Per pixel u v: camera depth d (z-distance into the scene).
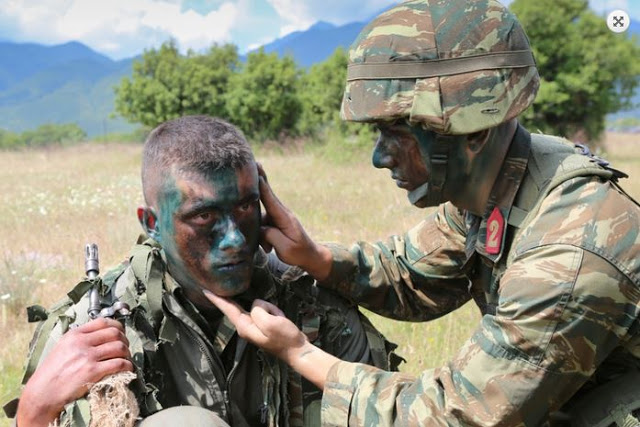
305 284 2.33
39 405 1.74
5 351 3.93
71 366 1.75
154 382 2.03
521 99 1.79
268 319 1.95
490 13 1.81
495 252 1.88
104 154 21.67
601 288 1.66
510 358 1.69
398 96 1.78
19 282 4.87
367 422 1.79
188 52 23.66
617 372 1.89
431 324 4.16
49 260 5.81
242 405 2.19
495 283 1.95
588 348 1.69
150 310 2.03
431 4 1.82
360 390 1.82
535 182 1.82
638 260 1.69
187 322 2.05
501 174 1.85
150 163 1.97
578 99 19.25
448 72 1.76
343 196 9.58
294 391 2.19
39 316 2.08
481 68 1.76
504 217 1.85
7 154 22.17
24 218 8.06
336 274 2.29
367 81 1.81
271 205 2.16
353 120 1.85
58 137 41.97
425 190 1.91
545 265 1.68
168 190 1.91
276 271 2.36
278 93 21.61
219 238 1.95
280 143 21.12
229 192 1.91
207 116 2.05
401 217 7.61
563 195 1.75
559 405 1.76
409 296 2.46
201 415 1.81
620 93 19.73
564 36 18.86
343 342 2.33
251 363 2.18
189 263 1.97
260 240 2.21
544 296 1.66
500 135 1.84
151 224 2.05
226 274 1.97
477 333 1.77
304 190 10.37
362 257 2.40
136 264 2.08
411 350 3.71
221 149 1.90
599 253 1.66
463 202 1.94
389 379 1.84
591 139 19.50
